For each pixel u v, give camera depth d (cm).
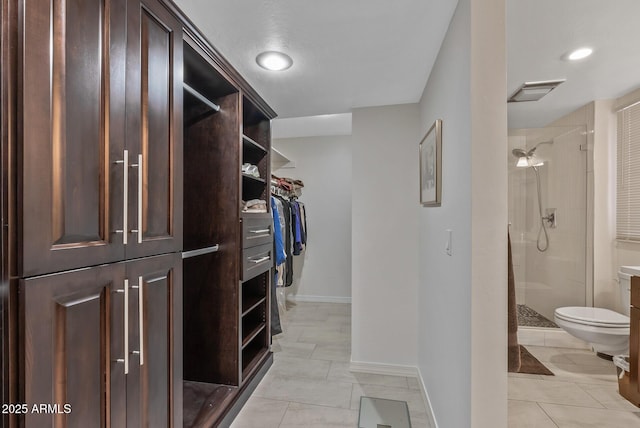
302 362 252
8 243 67
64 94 77
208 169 195
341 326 338
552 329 257
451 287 139
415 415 183
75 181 80
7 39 67
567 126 265
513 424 166
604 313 230
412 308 235
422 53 165
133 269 101
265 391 208
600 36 155
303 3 125
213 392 185
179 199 125
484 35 110
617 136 239
